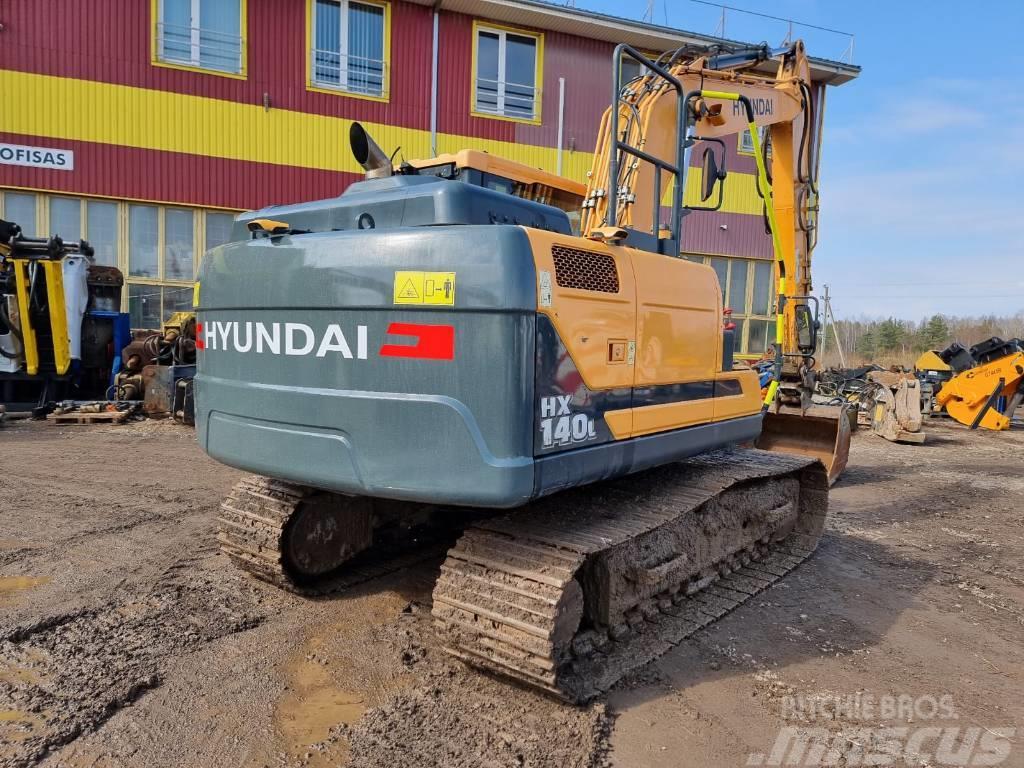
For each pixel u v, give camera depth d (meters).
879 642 3.82
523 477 2.65
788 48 6.86
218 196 12.85
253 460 3.25
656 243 4.05
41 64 11.78
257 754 2.56
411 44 13.59
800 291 7.27
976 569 5.13
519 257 2.65
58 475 6.69
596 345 3.04
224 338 3.39
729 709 3.04
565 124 14.73
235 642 3.44
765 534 4.93
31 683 2.98
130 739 2.63
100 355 11.21
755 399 4.59
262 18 12.78
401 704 2.91
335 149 13.41
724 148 4.50
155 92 12.38
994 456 10.12
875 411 11.75
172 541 4.84
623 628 3.52
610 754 2.66
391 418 2.81
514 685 3.10
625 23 14.31
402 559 4.67
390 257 2.82
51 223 12.13
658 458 3.56
